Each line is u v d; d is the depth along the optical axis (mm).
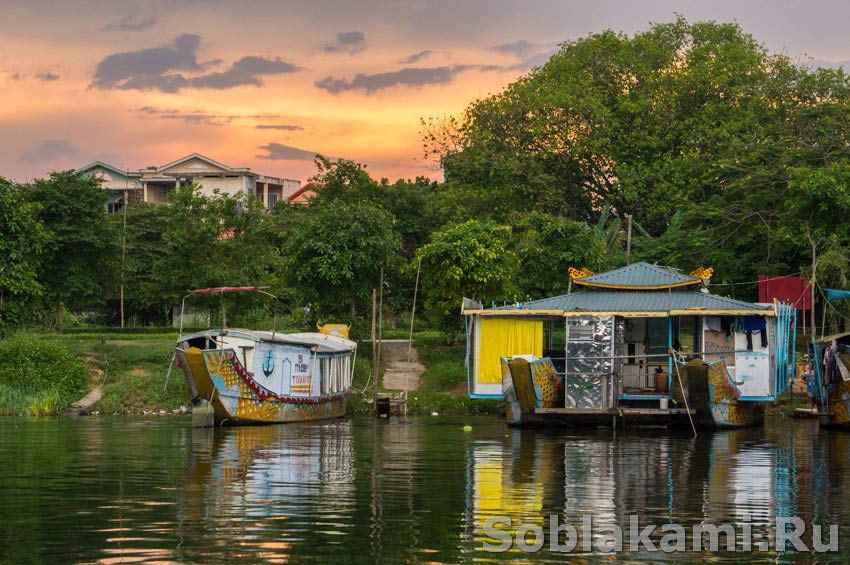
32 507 16203
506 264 39500
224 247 43375
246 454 23016
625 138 60156
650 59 63031
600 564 13023
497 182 59094
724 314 30469
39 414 33562
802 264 43406
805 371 37750
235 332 30328
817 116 47906
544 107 60219
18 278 36969
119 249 42719
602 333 29766
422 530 14695
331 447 24547
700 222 48469
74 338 42500
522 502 16969
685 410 28641
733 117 58062
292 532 14453
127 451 23516
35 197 40312
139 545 13625
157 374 37062
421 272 40188
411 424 31391
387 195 51281
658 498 17500
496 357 32719
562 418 29844
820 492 18188
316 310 40406
